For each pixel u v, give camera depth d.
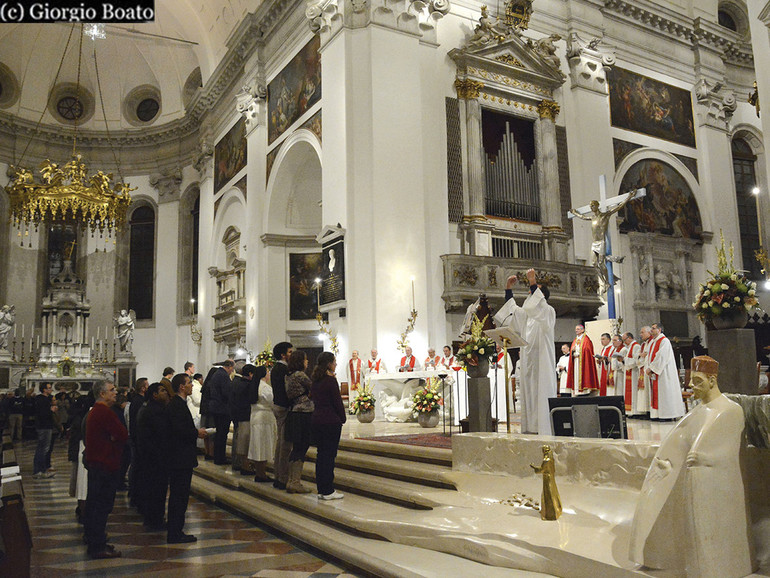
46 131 26.61
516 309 7.52
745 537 3.60
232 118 23.14
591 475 5.00
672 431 3.92
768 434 3.80
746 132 23.66
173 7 24.94
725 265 6.65
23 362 22.89
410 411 12.70
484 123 17.20
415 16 15.91
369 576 4.59
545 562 4.21
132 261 27.97
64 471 11.59
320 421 6.45
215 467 9.64
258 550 5.47
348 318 14.51
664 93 21.16
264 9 19.61
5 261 24.91
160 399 6.56
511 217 17.20
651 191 20.09
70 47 27.28
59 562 5.16
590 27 19.47
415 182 15.30
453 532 4.79
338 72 15.66
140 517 7.21
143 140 27.98
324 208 15.82
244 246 21.88
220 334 22.94
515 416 11.34
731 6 24.14
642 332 10.49
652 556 3.76
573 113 18.75
